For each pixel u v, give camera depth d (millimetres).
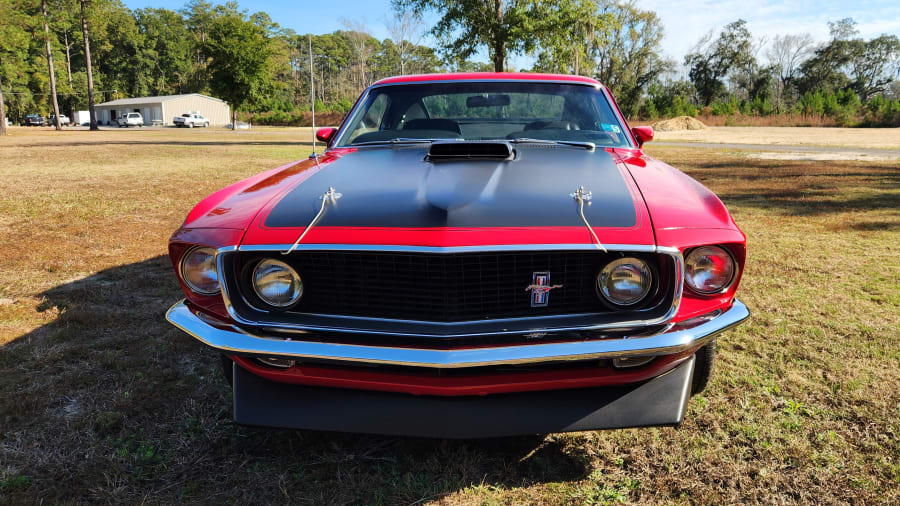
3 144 24188
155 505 1883
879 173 11234
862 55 75625
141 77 90062
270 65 47000
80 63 81812
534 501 1906
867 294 3945
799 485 1949
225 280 1867
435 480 2021
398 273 1814
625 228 1799
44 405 2504
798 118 49938
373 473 2070
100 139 29562
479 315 1811
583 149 2691
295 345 1792
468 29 22438
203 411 2484
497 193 1974
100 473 2045
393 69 83688
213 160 15078
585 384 1849
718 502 1881
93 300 3873
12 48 38844
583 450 2191
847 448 2145
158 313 3656
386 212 1877
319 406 1991
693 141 26406
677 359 1908
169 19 95375
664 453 2150
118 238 5699
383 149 2752
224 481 2018
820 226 6215
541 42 22062
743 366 2850
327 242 1786
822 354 2973
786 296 3912
